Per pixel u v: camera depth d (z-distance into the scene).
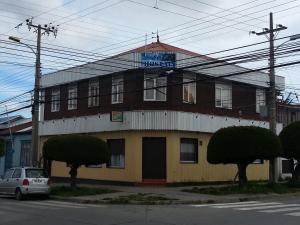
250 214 17.17
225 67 34.97
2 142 41.44
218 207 20.05
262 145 26.23
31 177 25.14
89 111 35.75
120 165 32.69
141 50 32.56
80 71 36.41
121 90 33.22
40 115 41.16
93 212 18.05
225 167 34.38
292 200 24.09
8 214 17.36
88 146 26.81
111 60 33.19
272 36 29.84
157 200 22.64
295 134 29.70
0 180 26.70
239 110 36.09
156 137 31.39
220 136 26.94
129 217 16.38
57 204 22.08
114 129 32.62
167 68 29.73
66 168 37.31
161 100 31.64
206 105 33.66
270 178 29.23
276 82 39.56
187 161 32.38
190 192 26.47
